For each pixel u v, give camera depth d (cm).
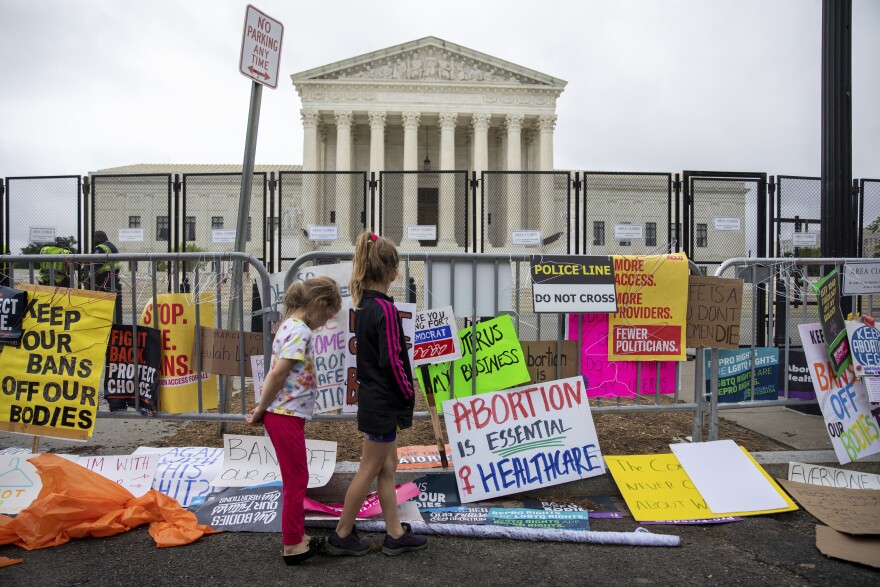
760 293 752
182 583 288
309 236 1029
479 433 414
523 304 547
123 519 347
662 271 455
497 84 4369
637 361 455
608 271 448
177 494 396
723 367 473
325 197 1190
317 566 307
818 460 458
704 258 932
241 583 288
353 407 419
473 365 431
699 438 464
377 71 4372
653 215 1013
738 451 422
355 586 286
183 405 438
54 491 348
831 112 601
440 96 4381
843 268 482
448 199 2492
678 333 456
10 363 415
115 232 1065
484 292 439
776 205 914
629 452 477
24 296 418
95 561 312
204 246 1106
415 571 303
